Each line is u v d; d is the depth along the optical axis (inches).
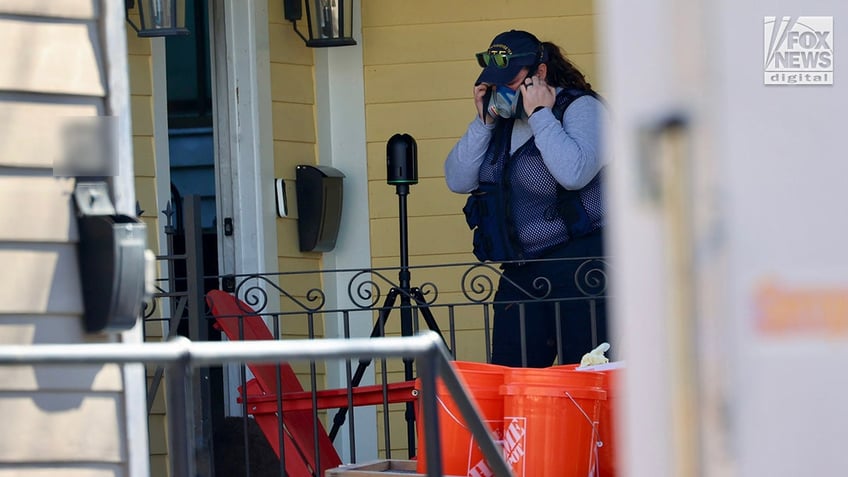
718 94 167.8
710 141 167.8
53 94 426.3
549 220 804.0
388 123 1005.8
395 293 814.5
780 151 168.2
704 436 167.5
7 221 416.5
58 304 420.5
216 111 940.6
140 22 875.4
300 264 969.5
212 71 941.2
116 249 418.3
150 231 904.9
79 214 422.9
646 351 170.7
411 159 880.9
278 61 964.0
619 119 171.5
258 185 936.3
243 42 938.7
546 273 805.9
